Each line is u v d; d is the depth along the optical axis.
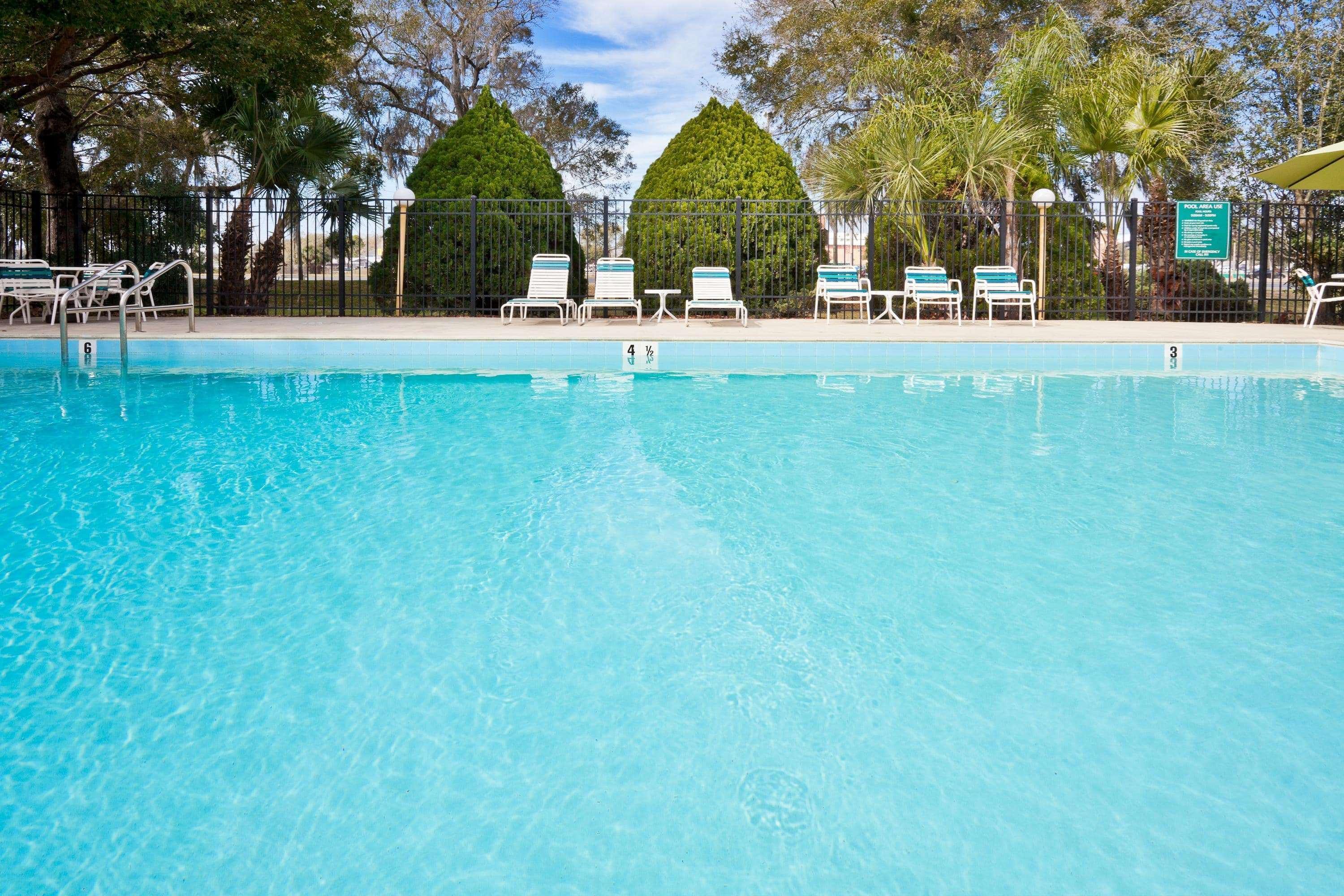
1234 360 9.57
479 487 4.32
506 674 2.40
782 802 1.84
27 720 2.14
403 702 2.25
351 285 15.63
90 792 1.87
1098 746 2.04
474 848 1.70
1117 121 13.81
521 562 3.28
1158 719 2.16
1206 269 14.91
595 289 12.84
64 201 14.09
